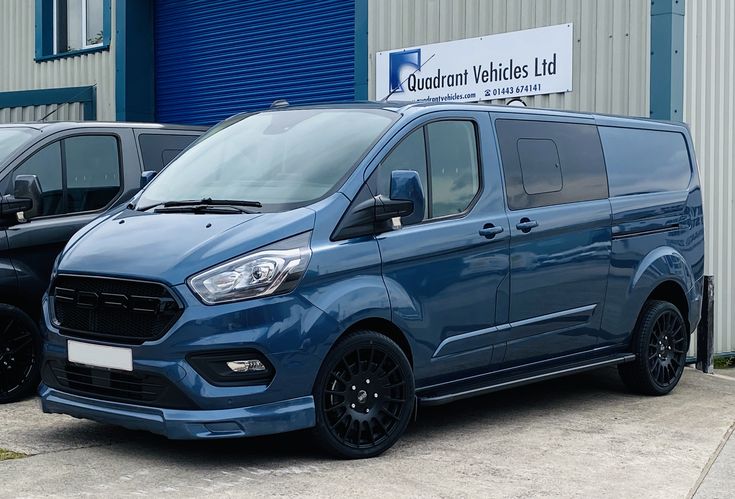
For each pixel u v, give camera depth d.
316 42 12.97
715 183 9.74
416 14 11.25
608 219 7.20
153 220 5.91
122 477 5.21
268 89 13.70
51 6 16.30
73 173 7.56
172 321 5.27
